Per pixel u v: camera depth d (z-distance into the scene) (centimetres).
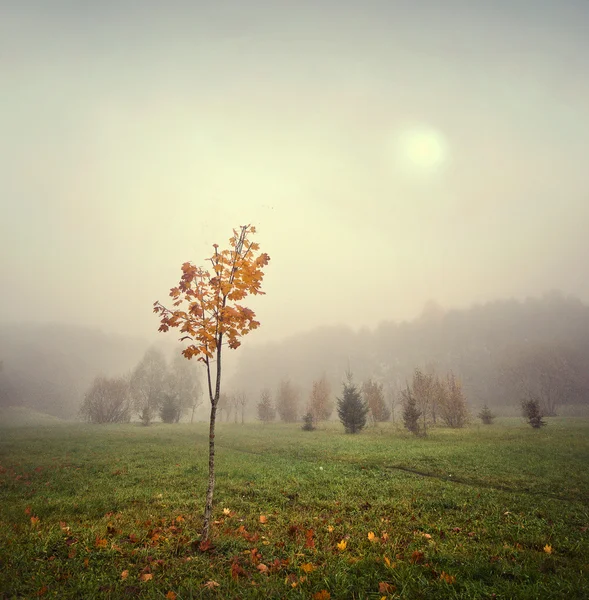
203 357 757
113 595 463
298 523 768
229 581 503
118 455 1847
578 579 489
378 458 1692
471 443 2200
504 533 700
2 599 454
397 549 618
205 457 1781
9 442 2391
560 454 1695
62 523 732
